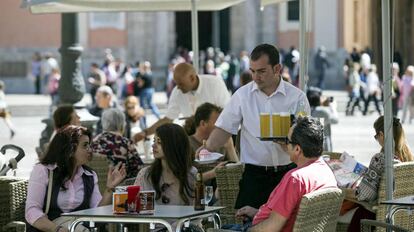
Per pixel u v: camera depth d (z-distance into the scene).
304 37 16.98
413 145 38.09
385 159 13.98
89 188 13.81
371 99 58.59
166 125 13.66
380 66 69.06
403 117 52.25
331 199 11.43
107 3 21.80
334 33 77.88
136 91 54.47
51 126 28.17
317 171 11.59
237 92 13.88
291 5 82.62
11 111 60.06
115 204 12.23
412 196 13.64
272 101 13.70
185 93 19.88
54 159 13.58
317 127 11.73
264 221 11.50
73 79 27.97
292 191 11.42
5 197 13.85
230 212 14.90
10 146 16.14
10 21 76.50
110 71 62.41
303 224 11.09
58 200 13.55
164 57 82.31
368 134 44.50
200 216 12.30
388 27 13.98
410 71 51.72
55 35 77.06
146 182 13.69
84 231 13.36
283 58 71.88
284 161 13.62
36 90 73.44
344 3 77.44
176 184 13.60
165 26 82.25
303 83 17.03
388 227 12.36
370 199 14.34
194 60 21.73
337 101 63.56
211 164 16.42
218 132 13.95
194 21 21.61
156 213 12.21
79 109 27.92
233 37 83.69
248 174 13.80
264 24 83.12
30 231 13.47
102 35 79.94
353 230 14.52
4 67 76.44
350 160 15.05
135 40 81.06
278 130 13.16
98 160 17.20
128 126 26.67
